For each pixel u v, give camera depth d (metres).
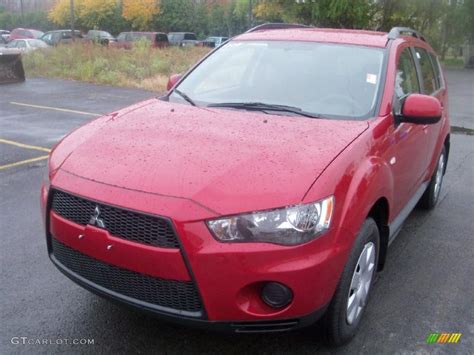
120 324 3.60
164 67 20.19
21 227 5.20
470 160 8.63
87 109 12.76
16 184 6.57
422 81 5.17
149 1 54.12
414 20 30.59
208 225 2.76
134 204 2.85
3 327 3.53
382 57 4.36
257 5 40.94
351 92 4.11
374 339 3.52
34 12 67.38
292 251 2.78
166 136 3.46
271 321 2.87
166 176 2.97
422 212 6.01
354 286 3.33
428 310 3.91
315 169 3.02
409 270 4.54
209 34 58.41
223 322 2.85
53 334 3.47
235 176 2.95
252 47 4.78
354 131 3.57
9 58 17.66
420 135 4.59
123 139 3.46
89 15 55.81
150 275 2.87
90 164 3.21
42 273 4.29
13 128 10.12
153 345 3.39
